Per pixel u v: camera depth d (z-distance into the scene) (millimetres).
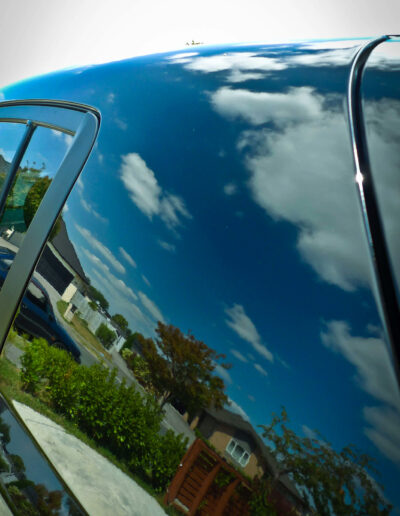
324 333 833
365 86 1106
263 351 879
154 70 1454
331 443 788
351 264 857
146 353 1046
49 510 1167
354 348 803
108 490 1057
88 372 1153
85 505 1093
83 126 1424
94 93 1495
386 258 841
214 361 935
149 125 1250
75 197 1282
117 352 1100
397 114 1018
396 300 804
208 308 958
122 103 1375
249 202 991
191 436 950
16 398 1321
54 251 1290
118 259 1133
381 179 921
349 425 778
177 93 1298
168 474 970
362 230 877
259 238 948
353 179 936
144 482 1002
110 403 1096
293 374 842
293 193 964
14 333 1342
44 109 1633
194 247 1011
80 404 1157
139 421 1037
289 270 898
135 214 1133
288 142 1035
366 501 740
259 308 900
